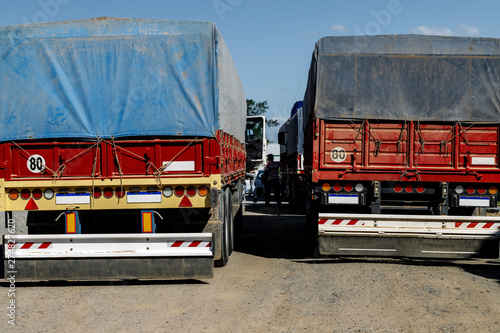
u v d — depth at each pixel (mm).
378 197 7805
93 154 6711
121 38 6719
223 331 4719
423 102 7773
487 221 7582
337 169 7809
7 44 6727
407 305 5539
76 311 5410
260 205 19844
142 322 4996
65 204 6699
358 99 7812
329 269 7512
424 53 7785
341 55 7844
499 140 7750
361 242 7770
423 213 8258
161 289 6379
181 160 6703
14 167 6711
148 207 6676
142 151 6695
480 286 6398
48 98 6719
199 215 7207
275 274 7195
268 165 19031
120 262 6613
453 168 7734
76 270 6625
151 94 6723
